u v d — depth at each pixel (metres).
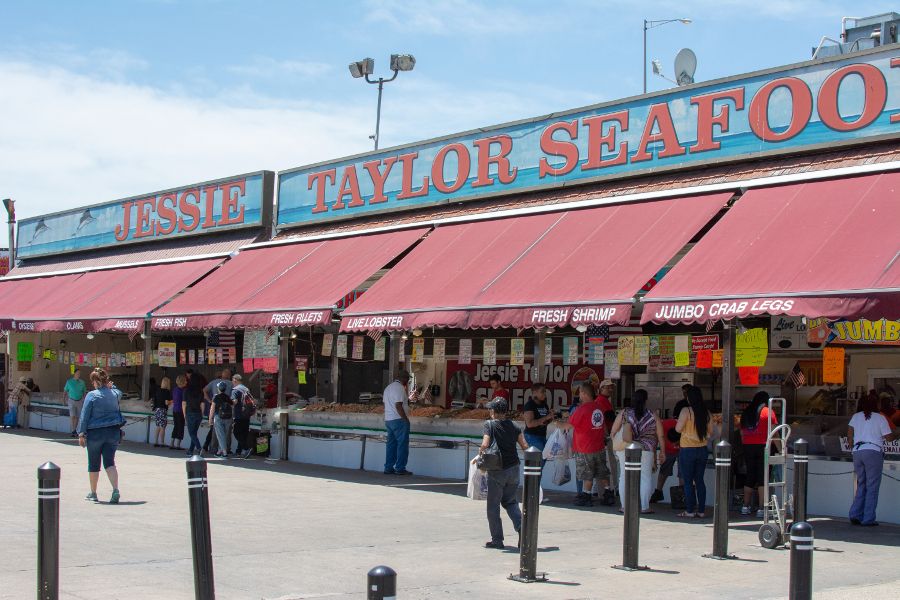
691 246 16.14
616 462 15.76
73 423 26.70
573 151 18.06
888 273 11.66
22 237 34.47
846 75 14.61
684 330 18.27
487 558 10.66
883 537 12.40
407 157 21.27
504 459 11.22
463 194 19.94
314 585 9.06
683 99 16.55
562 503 15.43
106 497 14.55
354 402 25.61
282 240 23.64
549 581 9.52
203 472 7.85
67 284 29.59
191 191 27.03
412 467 19.19
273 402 24.27
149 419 24.95
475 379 22.81
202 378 22.48
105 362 28.28
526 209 18.22
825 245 12.70
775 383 18.31
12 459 19.81
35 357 31.34
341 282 19.38
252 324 20.06
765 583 9.57
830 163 14.62
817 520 13.81
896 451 13.86
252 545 11.06
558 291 15.09
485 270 16.88
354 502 14.88
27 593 8.34
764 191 14.72
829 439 14.54
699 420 14.04
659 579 9.71
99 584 8.83
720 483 10.94
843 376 16.88
